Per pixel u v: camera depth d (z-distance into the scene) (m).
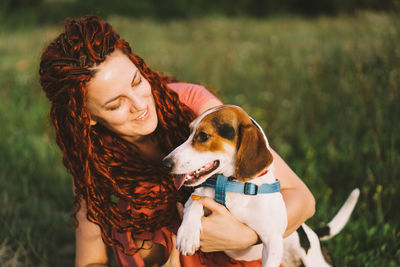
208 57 9.55
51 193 4.73
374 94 5.00
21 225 4.05
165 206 2.61
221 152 2.41
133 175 2.60
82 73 2.20
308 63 7.45
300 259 2.89
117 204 2.85
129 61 2.34
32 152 5.45
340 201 3.92
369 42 6.45
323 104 5.58
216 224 2.30
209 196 2.47
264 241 2.35
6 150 5.49
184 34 14.45
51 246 3.82
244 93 7.14
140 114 2.38
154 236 2.62
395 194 3.70
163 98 2.58
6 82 7.77
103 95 2.26
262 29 14.15
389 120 4.63
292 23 15.13
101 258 2.88
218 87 7.40
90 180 2.50
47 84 2.36
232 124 2.43
